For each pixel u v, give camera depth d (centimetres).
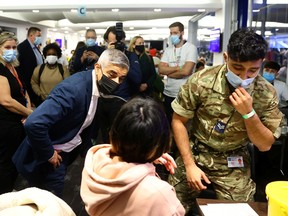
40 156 169
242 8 453
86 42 388
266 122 148
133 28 1065
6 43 237
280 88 368
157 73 447
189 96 155
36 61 404
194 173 153
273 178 323
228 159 159
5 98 231
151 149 86
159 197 83
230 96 138
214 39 508
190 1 502
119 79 175
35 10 556
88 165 92
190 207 175
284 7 397
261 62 128
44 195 92
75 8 529
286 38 399
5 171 242
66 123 174
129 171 84
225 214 127
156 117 86
